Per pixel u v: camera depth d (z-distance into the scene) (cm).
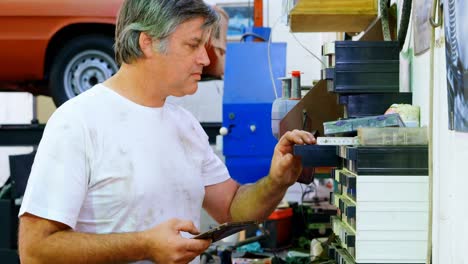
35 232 137
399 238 137
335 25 205
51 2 411
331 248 165
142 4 146
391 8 183
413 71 169
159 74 150
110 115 149
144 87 154
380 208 137
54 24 413
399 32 170
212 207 180
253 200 171
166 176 153
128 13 149
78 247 134
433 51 137
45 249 135
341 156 148
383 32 178
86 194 146
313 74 407
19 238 140
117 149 147
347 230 146
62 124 142
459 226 126
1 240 365
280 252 277
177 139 161
